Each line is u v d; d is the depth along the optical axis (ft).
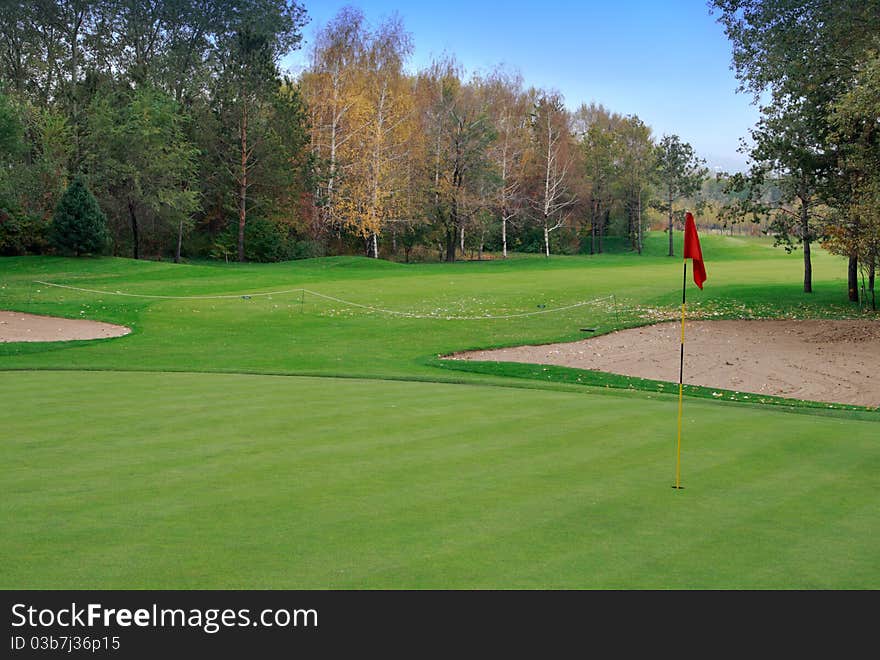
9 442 28.07
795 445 29.71
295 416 33.94
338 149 185.26
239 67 172.14
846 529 19.49
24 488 22.03
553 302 103.86
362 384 45.34
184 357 63.05
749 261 206.18
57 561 16.51
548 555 17.37
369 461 25.90
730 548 18.01
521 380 50.16
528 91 237.86
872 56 76.18
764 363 66.08
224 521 19.30
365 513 20.16
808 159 103.76
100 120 158.40
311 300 103.50
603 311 96.27
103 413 34.01
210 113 180.96
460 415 34.94
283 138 173.78
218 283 120.88
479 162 190.80
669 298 107.96
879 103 74.18
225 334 77.82
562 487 23.12
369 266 164.04
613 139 265.13
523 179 231.50
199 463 25.22
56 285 113.09
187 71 195.83
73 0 182.91
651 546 18.06
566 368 59.72
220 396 39.27
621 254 262.88
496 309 97.55
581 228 281.33
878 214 83.10
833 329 84.43
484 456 26.99
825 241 106.83
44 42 182.29
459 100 188.85
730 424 34.04
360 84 183.01
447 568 16.53
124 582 15.56
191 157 172.86
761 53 90.27
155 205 157.58
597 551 17.69
